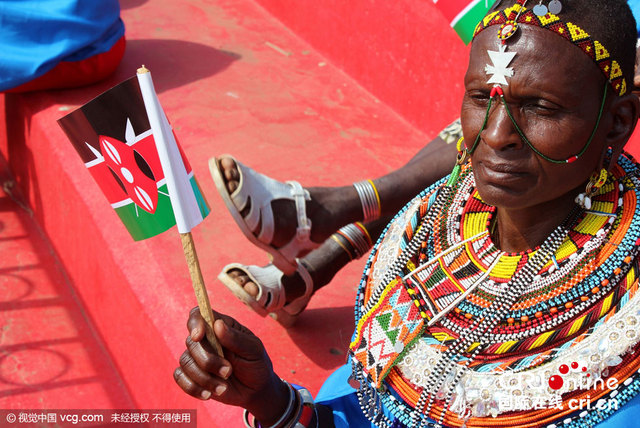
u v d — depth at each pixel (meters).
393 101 3.86
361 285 1.45
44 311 3.45
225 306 2.60
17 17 3.63
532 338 1.17
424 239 1.37
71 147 3.52
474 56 1.13
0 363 3.16
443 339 1.25
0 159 4.39
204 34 4.74
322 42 4.40
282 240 2.10
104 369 3.15
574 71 1.04
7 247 3.83
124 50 4.11
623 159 1.24
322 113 3.88
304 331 2.51
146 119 1.30
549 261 1.20
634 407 1.10
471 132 1.13
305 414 1.43
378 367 1.29
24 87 3.82
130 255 2.89
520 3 1.07
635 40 1.11
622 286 1.14
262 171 3.40
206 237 2.99
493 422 1.17
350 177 3.36
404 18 3.65
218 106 3.95
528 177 1.09
